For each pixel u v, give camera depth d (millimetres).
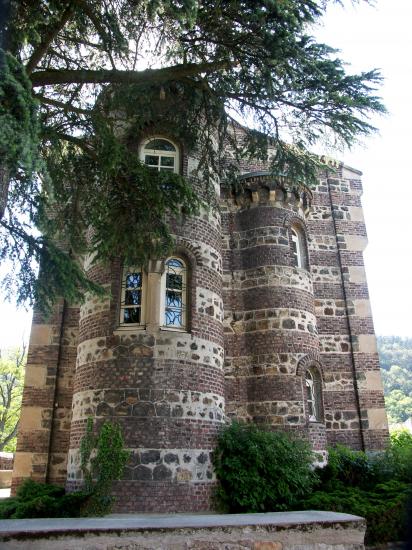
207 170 12172
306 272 16406
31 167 6375
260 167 18312
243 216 16938
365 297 18031
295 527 6512
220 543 6258
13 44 7730
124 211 9984
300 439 13172
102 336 12297
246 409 14828
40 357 15641
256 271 16047
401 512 10414
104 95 10781
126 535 6062
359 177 19844
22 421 15039
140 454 11109
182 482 11125
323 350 17141
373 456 14758
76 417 12234
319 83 9617
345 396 16734
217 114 11430
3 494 19438
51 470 14688
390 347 98750
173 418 11555
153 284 12461
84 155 10312
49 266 9016
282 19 8477
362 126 10156
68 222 11242
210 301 13227
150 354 11930
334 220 18938
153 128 13852
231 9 8953
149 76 9805
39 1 8305
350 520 6754
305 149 11344
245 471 11641
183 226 13312
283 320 15312
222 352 13305
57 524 6336
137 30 9586
